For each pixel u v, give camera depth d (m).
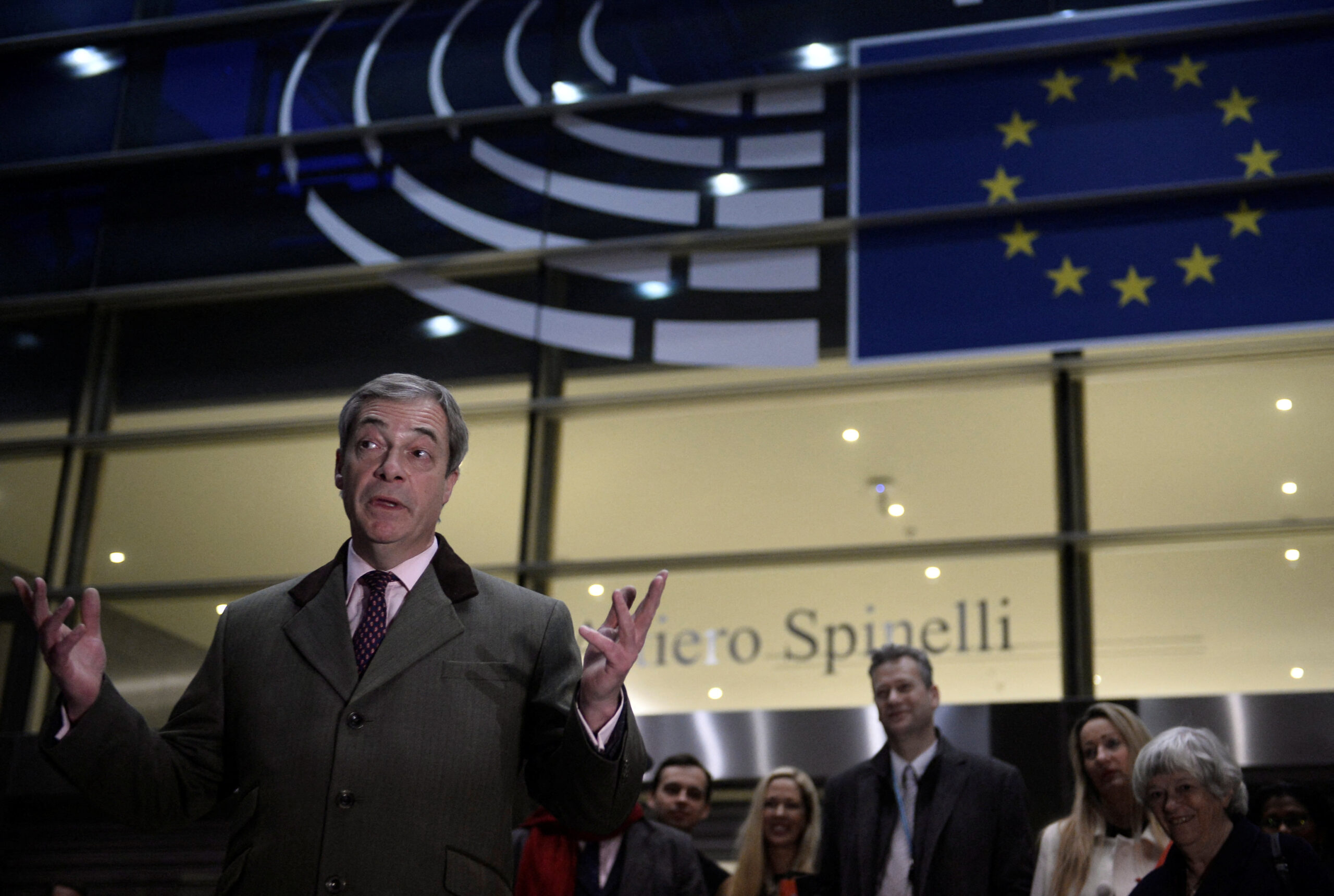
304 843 2.23
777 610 7.54
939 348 7.62
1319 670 6.79
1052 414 7.62
